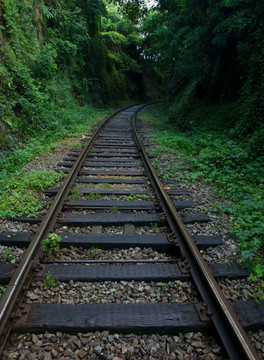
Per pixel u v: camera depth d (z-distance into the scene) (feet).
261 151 20.75
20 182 15.97
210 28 30.14
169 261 9.67
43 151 23.81
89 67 69.21
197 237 11.03
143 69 126.62
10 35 25.63
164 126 45.44
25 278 8.05
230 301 8.00
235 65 31.89
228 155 21.35
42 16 37.55
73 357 6.28
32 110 26.84
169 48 44.09
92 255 10.13
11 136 22.29
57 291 8.25
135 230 11.98
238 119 27.45
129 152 25.71
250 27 26.50
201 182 18.30
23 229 11.50
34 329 6.81
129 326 6.91
